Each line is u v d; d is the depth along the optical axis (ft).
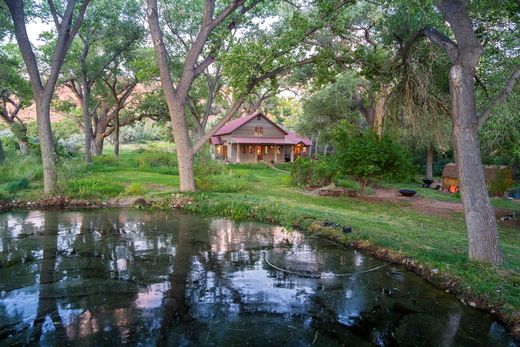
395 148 47.60
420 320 16.46
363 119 105.09
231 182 54.70
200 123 97.71
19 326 15.40
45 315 16.40
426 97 35.70
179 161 47.37
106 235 30.35
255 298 18.58
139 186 48.85
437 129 39.14
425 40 33.96
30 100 84.07
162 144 194.29
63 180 45.29
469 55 19.80
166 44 81.35
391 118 43.93
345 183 59.47
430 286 20.11
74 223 34.47
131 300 18.13
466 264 20.43
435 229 31.65
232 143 123.75
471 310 17.25
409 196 54.65
